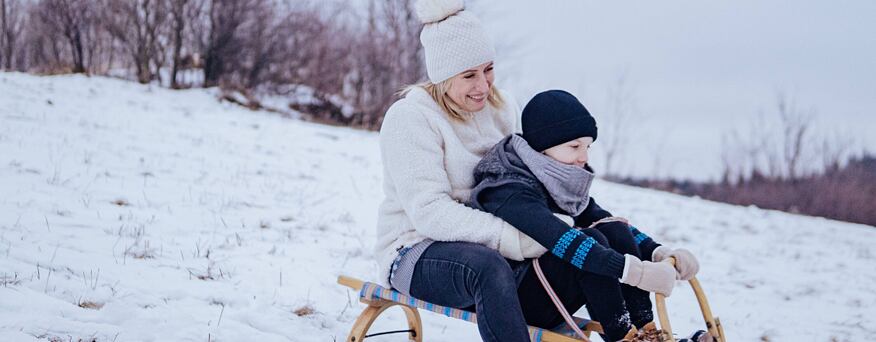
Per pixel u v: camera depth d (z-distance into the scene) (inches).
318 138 527.8
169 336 130.6
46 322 125.0
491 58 117.7
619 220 113.6
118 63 907.4
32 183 244.8
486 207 109.7
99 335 125.0
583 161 112.7
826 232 425.7
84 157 308.2
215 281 167.2
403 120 114.0
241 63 852.0
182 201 254.7
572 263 101.9
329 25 891.4
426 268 111.0
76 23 850.1
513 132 128.2
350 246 223.3
